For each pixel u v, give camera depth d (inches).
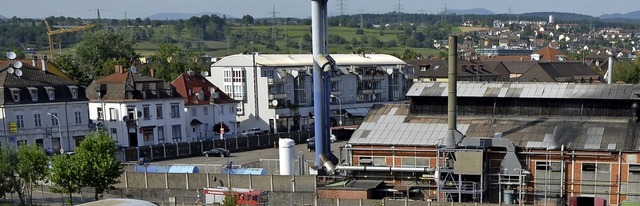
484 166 2511.1
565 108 2711.6
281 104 5167.3
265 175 2659.9
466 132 2706.7
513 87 2827.3
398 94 6003.9
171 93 4357.8
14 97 3814.0
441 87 2901.1
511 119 2758.4
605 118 2650.1
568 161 2486.5
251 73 5137.8
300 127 5280.5
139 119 4173.2
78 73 5856.3
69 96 4047.7
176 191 2664.9
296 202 2516.0
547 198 2506.2
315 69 2989.7
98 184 2650.1
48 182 2893.7
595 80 6742.1
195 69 6496.1
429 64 6968.5
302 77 5324.8
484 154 2513.5
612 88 2682.1
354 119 5556.1
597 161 2449.6
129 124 4151.1
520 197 2431.1
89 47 7411.4
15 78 3897.6
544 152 2495.1
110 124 4197.8
